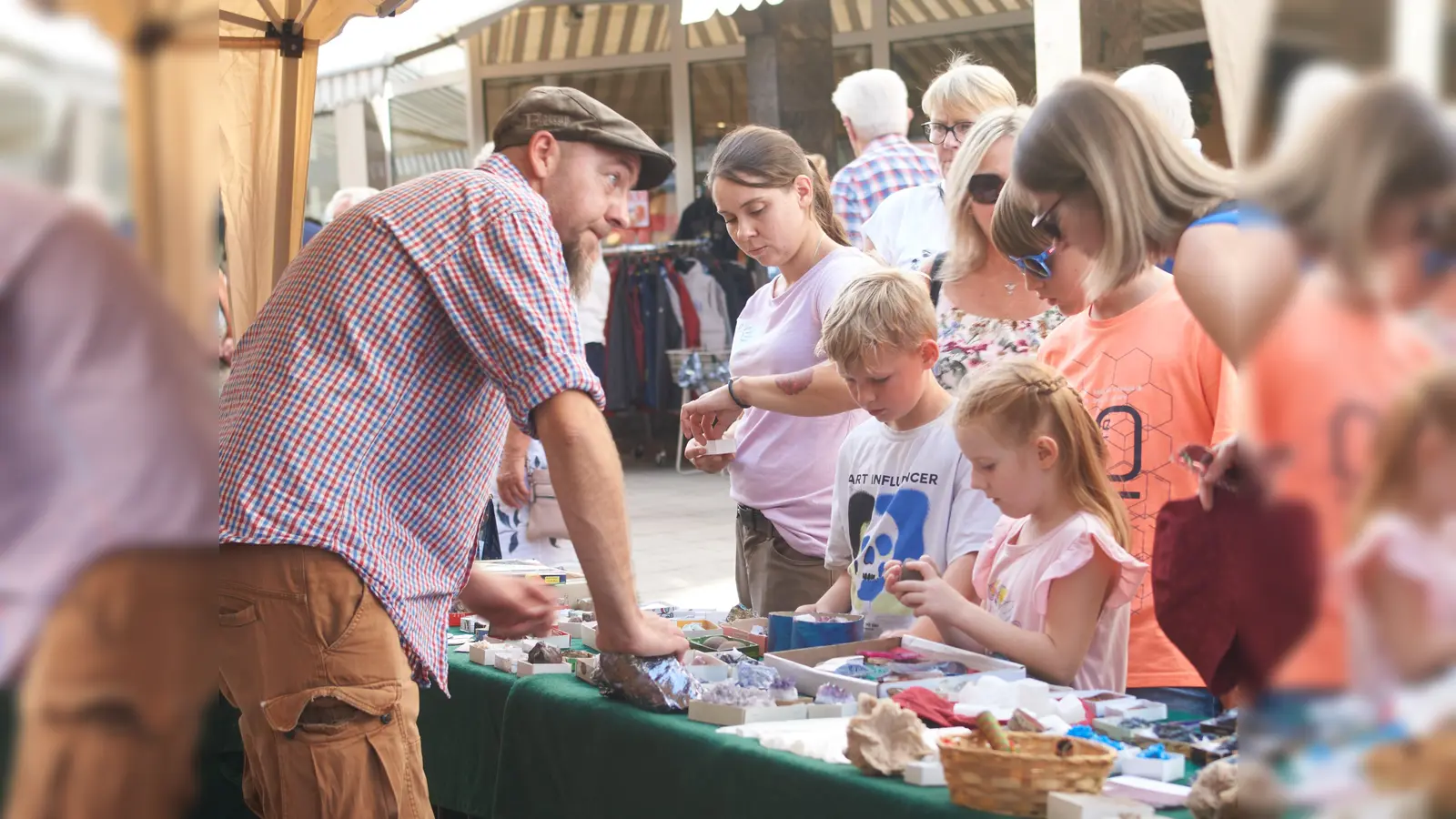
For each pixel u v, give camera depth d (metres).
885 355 2.24
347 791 1.79
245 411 1.82
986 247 2.59
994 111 2.54
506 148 1.97
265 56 3.71
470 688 2.21
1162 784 1.41
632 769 1.78
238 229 3.77
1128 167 1.71
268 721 1.80
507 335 1.76
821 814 1.48
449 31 7.43
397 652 1.83
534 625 2.18
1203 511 1.47
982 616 1.91
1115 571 1.89
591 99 1.97
